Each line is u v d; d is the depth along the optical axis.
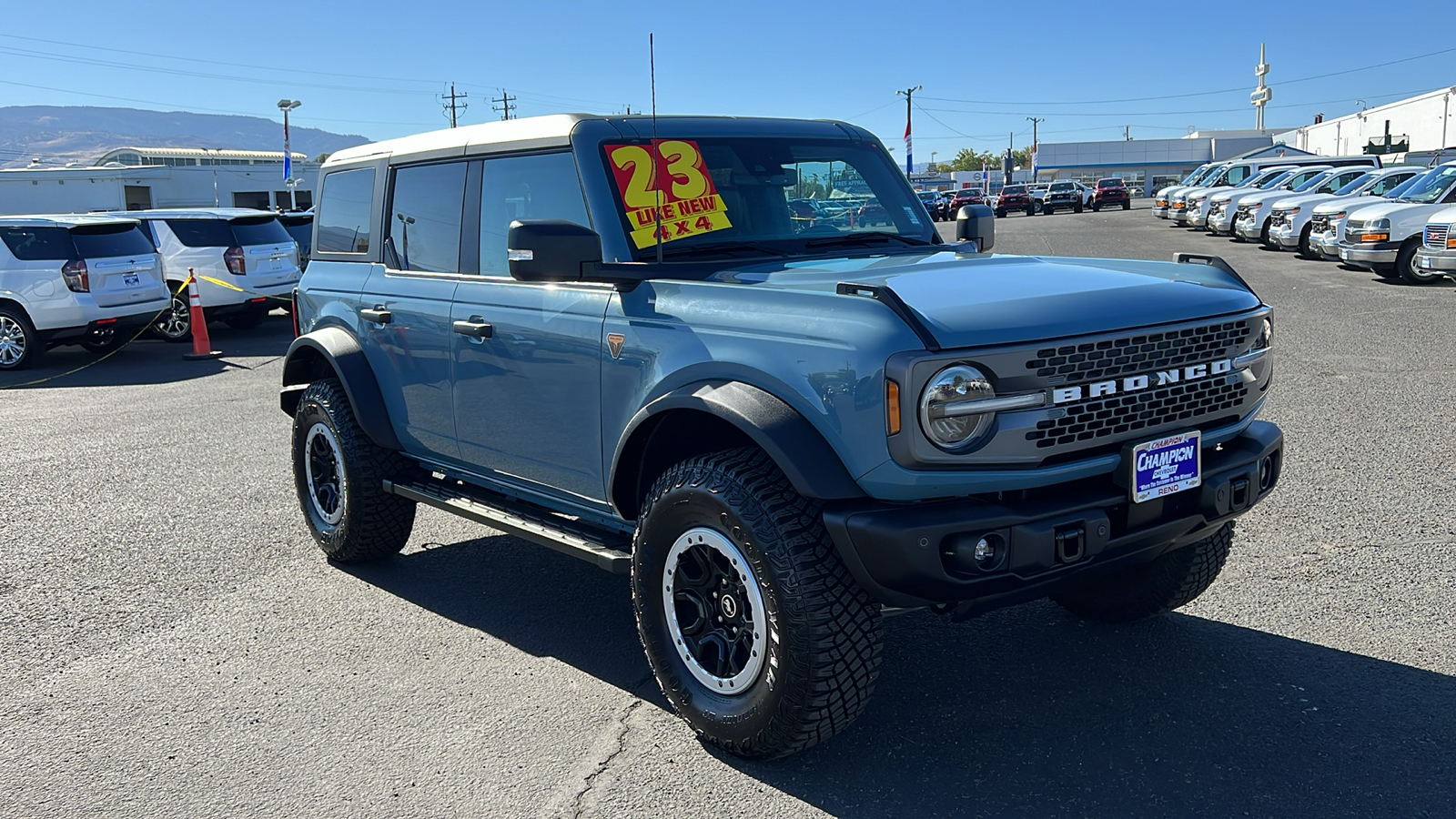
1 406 11.12
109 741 3.76
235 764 3.56
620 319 3.75
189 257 16.03
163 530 6.28
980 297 3.20
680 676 3.58
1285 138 87.44
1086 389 3.12
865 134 4.80
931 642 4.31
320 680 4.19
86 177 51.97
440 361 4.63
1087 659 4.08
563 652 4.39
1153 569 4.15
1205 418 3.44
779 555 3.14
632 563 3.68
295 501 6.81
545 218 4.17
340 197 5.50
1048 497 3.14
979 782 3.26
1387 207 17.00
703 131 4.25
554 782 3.38
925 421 2.93
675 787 3.32
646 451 3.70
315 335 5.34
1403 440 6.96
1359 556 4.96
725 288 3.47
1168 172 100.31
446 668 4.27
